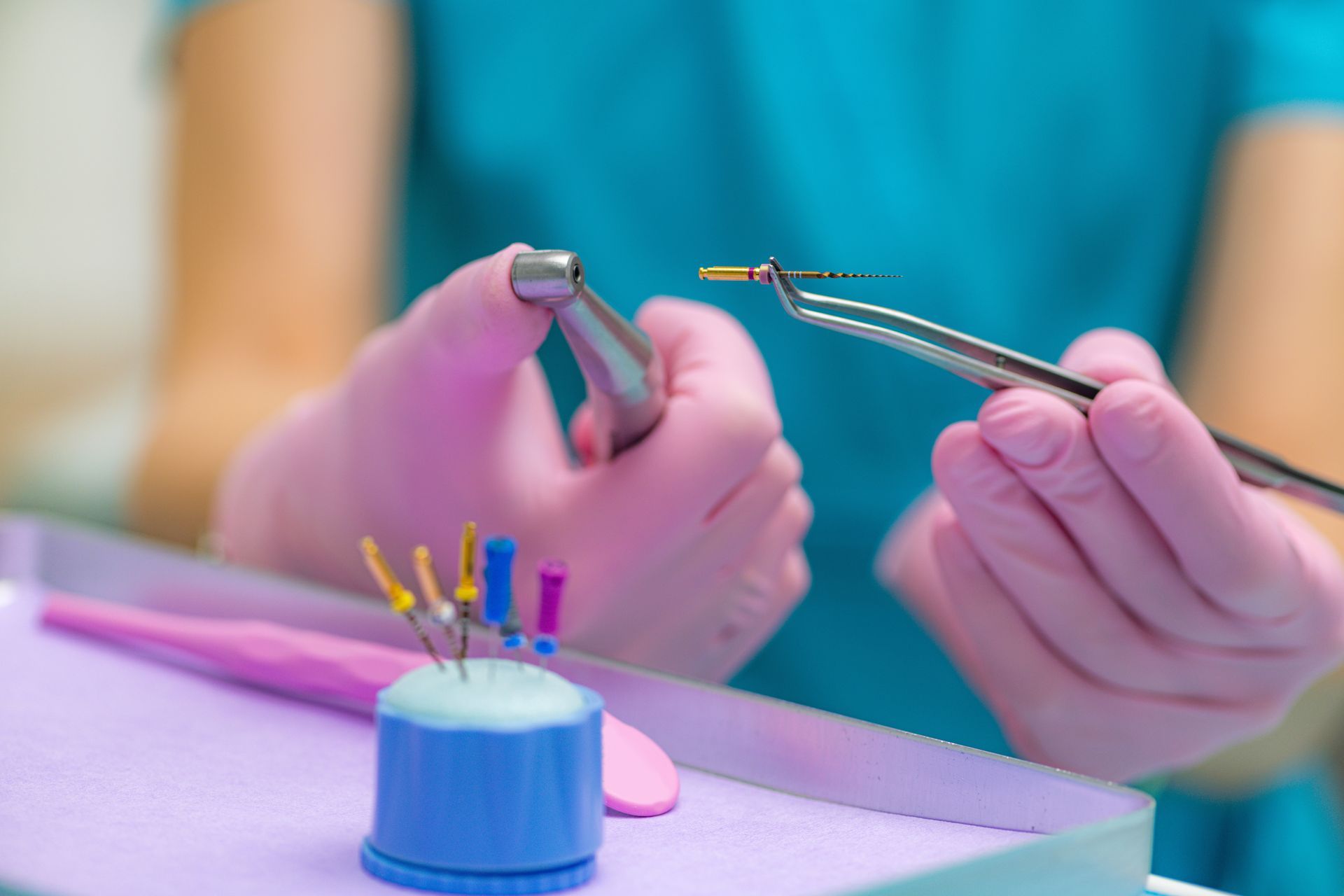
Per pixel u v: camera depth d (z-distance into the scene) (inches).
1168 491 21.3
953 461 22.1
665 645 24.1
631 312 45.6
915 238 45.6
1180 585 22.5
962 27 45.9
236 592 23.0
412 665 20.9
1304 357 42.3
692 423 22.5
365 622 22.0
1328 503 22.4
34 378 72.1
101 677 22.0
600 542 22.8
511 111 45.6
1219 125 47.3
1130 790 18.2
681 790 19.6
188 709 21.1
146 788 18.8
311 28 44.3
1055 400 21.1
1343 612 23.5
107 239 75.8
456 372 22.4
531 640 21.0
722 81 45.4
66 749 19.7
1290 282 43.1
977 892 17.0
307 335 43.6
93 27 76.2
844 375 44.9
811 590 45.1
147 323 74.6
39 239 75.0
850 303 19.9
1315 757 43.8
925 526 36.1
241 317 43.7
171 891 16.8
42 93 76.1
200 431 41.9
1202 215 47.7
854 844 18.3
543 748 17.2
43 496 67.0
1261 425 42.2
